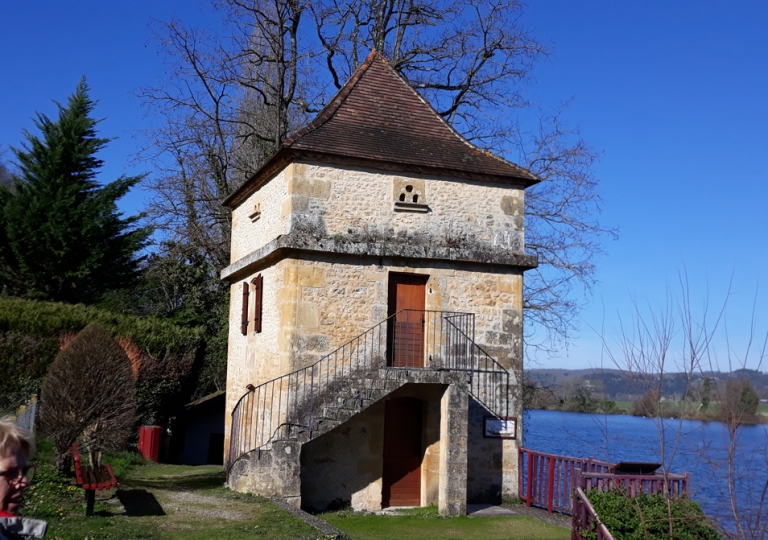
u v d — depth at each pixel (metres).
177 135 24.41
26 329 16.52
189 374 21.27
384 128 14.19
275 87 25.61
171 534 8.74
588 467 11.81
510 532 11.02
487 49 23.84
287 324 12.49
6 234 21.91
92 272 22.89
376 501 12.80
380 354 12.92
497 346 13.87
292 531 9.14
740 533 6.18
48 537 7.85
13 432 3.58
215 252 25.44
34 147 23.52
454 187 13.97
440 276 13.61
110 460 15.15
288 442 11.57
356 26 24.67
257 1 24.72
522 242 14.31
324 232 12.88
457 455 12.24
